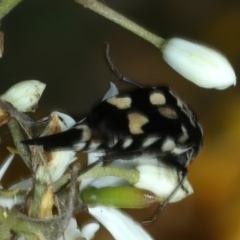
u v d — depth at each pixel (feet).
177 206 0.37
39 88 0.21
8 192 0.20
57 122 0.19
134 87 0.21
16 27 0.34
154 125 0.20
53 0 0.35
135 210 0.30
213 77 0.21
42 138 0.19
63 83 0.34
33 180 0.19
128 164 0.20
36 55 0.34
